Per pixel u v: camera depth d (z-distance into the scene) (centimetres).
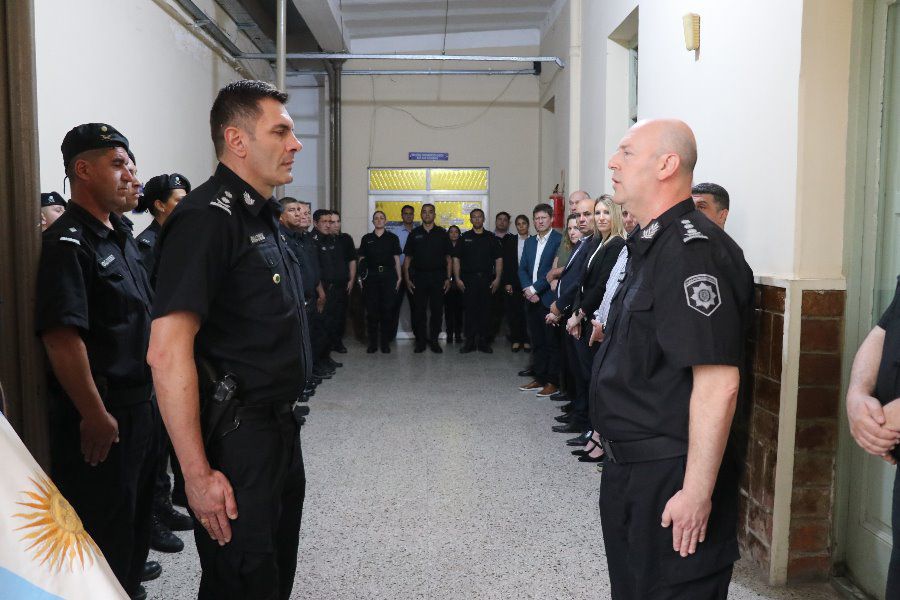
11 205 159
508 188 837
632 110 476
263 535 142
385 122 833
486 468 347
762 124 246
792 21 224
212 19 584
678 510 136
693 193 262
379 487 319
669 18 341
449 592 223
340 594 221
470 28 807
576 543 260
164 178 286
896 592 140
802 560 227
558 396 500
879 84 212
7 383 160
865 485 218
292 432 152
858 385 151
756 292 242
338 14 711
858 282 220
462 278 726
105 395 176
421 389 539
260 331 142
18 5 157
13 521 76
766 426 233
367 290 721
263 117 144
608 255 364
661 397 142
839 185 222
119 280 183
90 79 373
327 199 854
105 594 80
